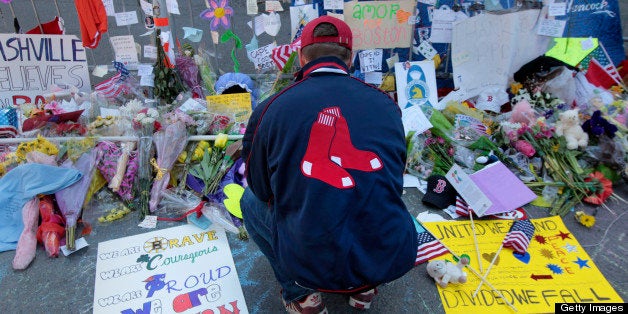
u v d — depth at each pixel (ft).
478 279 6.88
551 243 7.65
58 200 7.76
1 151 8.87
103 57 15.16
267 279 6.89
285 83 10.93
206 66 11.46
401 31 11.01
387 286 6.79
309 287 4.82
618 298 6.56
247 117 10.27
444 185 8.71
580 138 9.30
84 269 6.97
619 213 8.52
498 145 9.87
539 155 9.41
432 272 6.79
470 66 11.34
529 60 11.34
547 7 10.62
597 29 12.19
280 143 4.61
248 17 19.71
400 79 11.27
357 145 4.54
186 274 6.93
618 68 12.17
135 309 6.31
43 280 6.76
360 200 4.47
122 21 10.53
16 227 7.56
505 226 8.04
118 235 7.70
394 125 4.86
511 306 6.40
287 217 4.73
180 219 8.09
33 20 18.38
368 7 10.61
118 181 8.28
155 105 10.41
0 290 6.57
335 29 5.30
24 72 10.23
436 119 10.16
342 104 4.69
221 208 8.23
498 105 11.18
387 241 4.64
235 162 9.12
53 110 9.17
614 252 7.51
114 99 10.74
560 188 8.86
